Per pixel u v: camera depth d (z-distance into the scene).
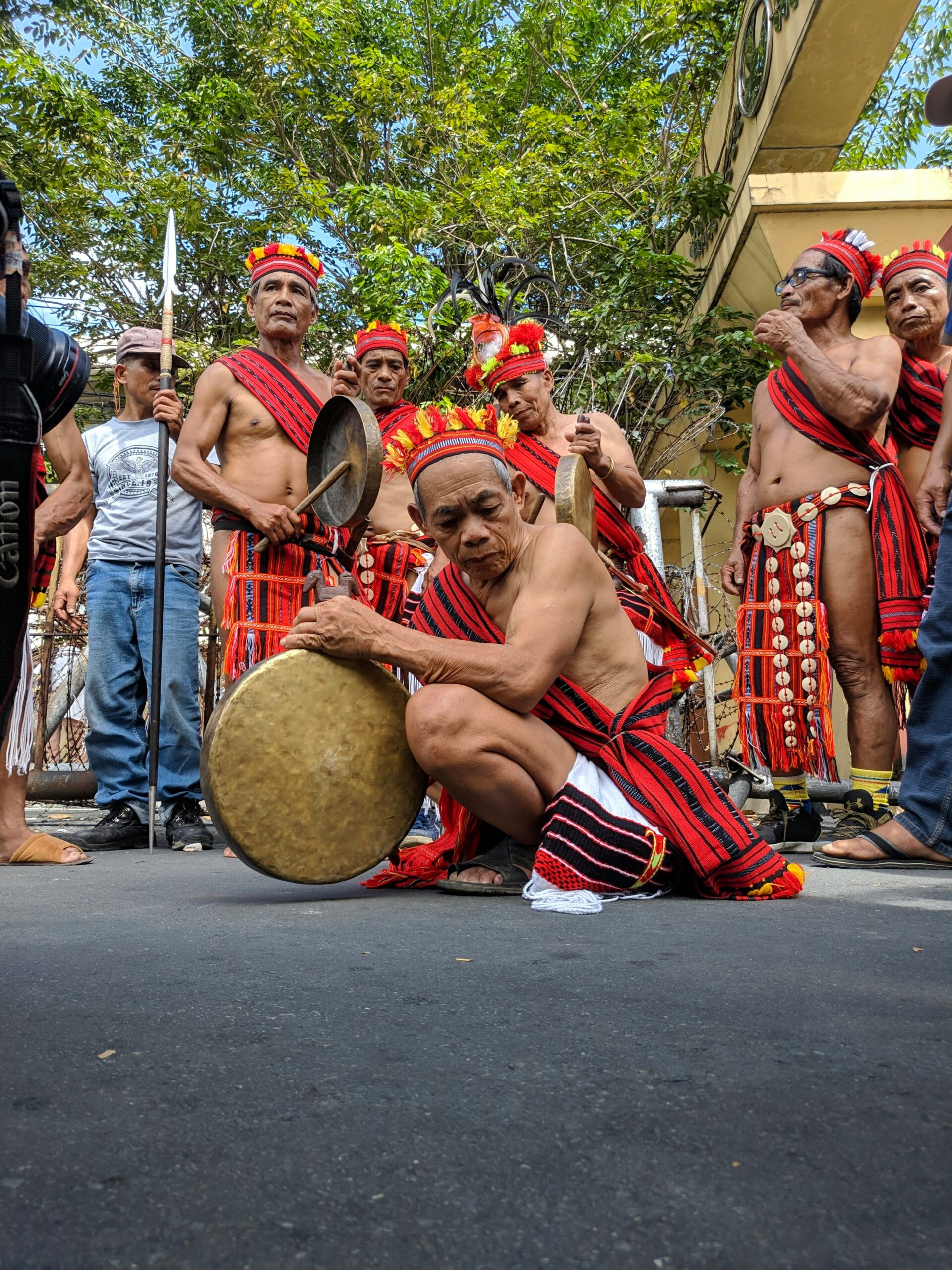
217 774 2.33
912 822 3.21
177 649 4.44
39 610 6.37
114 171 9.88
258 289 4.04
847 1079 1.03
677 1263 0.68
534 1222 0.74
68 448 3.58
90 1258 0.68
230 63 10.84
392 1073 1.06
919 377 4.32
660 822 2.45
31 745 3.57
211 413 3.83
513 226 8.91
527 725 2.46
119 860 3.73
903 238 6.48
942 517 3.71
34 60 9.48
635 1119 0.93
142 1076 1.04
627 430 8.12
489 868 2.60
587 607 2.56
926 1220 0.74
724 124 7.86
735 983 1.46
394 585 3.96
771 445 4.09
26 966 1.58
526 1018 1.27
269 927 1.98
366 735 2.48
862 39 5.85
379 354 4.30
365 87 9.91
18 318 1.45
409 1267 0.68
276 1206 0.76
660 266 8.16
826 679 3.89
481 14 11.81
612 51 11.52
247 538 3.72
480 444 2.52
